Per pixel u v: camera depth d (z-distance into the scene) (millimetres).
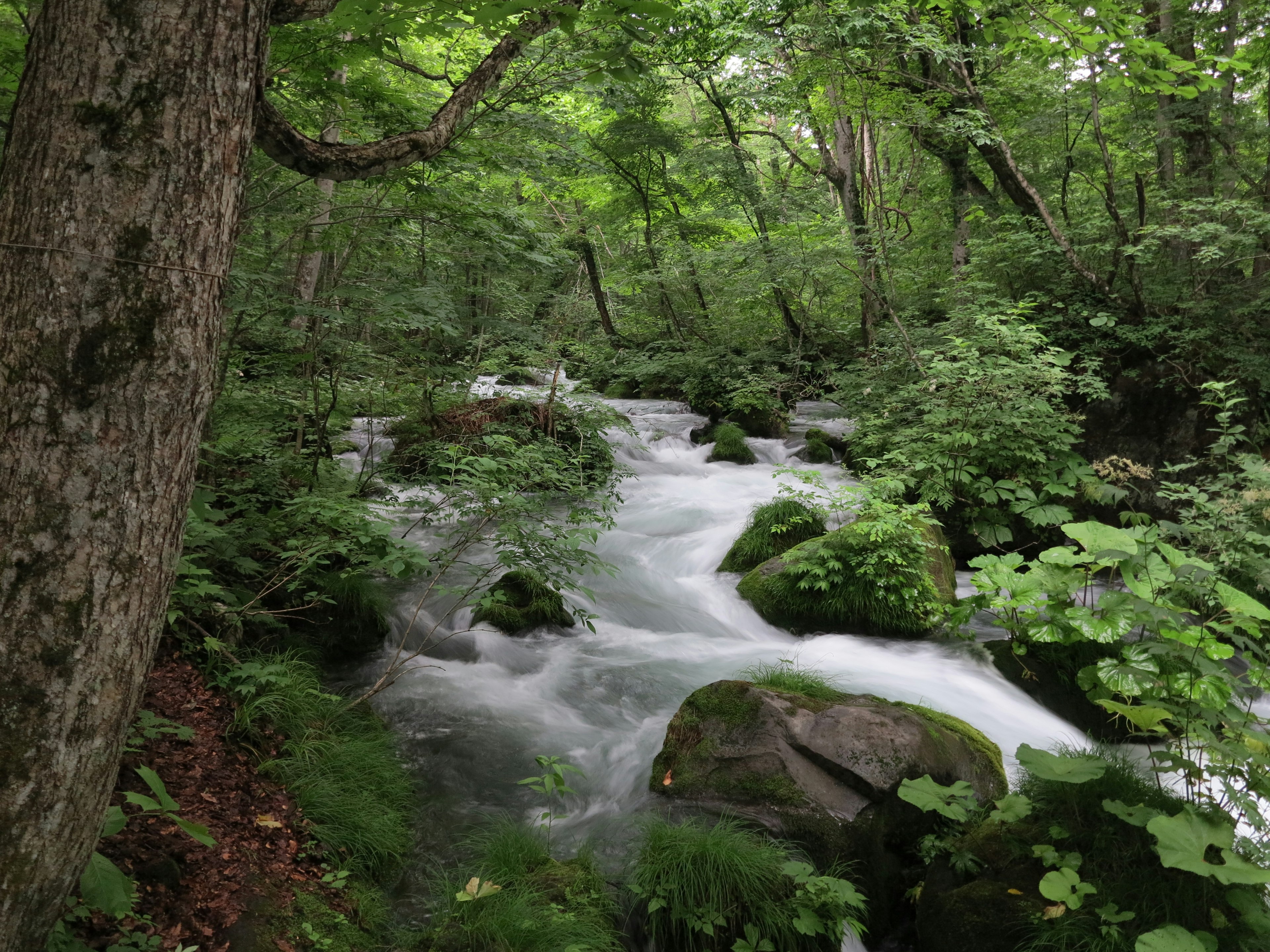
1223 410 7875
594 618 5066
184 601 4379
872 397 11555
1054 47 4402
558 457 7379
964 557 9000
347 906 3271
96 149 1653
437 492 7926
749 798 3994
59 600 1693
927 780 3684
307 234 6051
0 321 1666
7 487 1668
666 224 18109
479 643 5902
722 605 7336
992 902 3189
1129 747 5078
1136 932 2877
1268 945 2793
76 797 1797
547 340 10469
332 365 7293
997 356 9180
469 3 2143
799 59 12102
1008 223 11633
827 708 4367
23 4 3867
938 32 10664
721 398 15477
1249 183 11625
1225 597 3068
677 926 3299
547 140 6320
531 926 3131
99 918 2604
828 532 8289
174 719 3844
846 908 3387
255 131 2332
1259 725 3688
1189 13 10828
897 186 16547
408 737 4688
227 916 2879
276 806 3631
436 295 6082
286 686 4320
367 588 5773
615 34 3730
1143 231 9758
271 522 5508
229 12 1768
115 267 1672
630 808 4152
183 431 1819
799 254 14445
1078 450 9922
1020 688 5707
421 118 5441
